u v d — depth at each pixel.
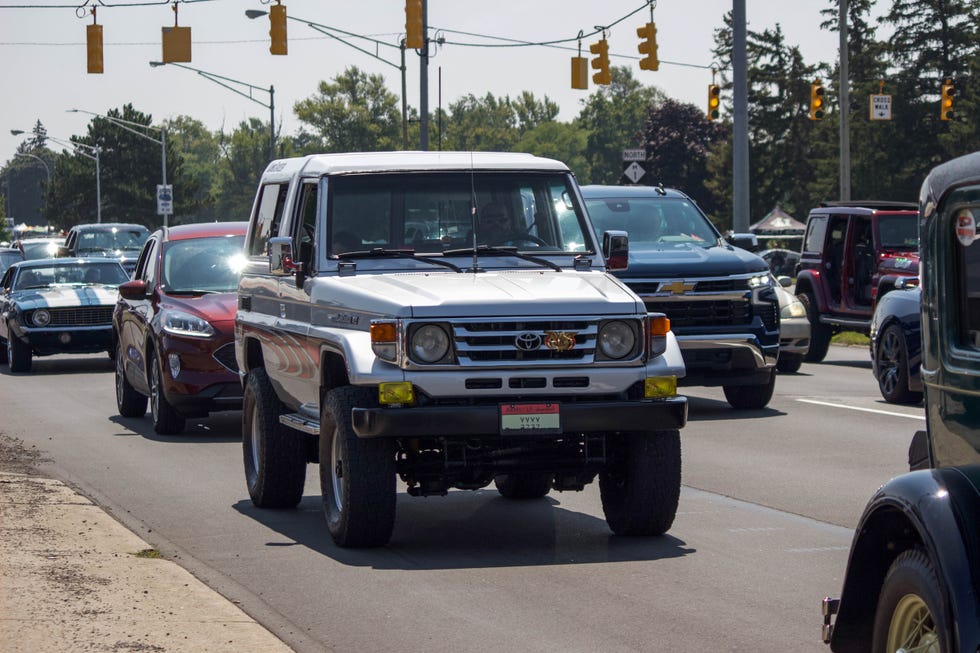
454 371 13.98
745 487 18.64
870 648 8.98
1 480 19.05
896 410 27.03
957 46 131.50
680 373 14.46
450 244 15.91
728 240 29.33
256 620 12.02
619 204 28.91
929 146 132.25
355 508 14.41
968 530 7.68
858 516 16.55
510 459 14.73
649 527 15.19
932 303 8.74
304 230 16.39
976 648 7.41
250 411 18.00
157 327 24.64
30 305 39.34
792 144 163.38
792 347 33.69
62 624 11.38
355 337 14.37
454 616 12.11
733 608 12.23
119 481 19.86
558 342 14.12
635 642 11.17
